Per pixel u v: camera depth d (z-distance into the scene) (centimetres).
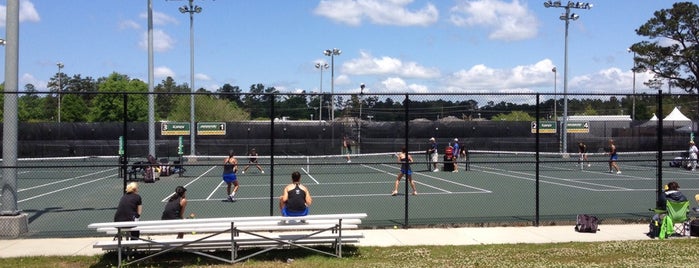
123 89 8169
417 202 1805
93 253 1025
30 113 6894
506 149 4162
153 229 928
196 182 2583
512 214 1527
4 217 1187
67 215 1538
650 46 5022
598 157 4053
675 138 4053
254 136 4009
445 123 4100
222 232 948
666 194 1209
